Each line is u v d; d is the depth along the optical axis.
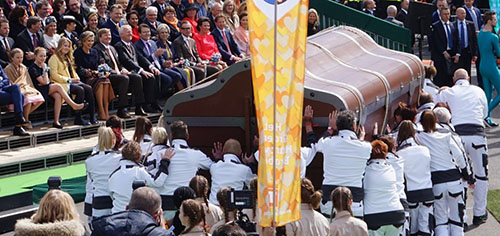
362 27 61.84
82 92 51.06
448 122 42.53
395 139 41.69
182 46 58.56
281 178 23.66
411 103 48.44
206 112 38.88
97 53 53.34
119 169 35.53
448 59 69.12
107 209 36.91
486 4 95.19
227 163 36.59
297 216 24.00
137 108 55.16
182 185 36.38
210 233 30.67
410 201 39.59
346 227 31.55
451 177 41.03
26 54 50.81
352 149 35.50
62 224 23.39
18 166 45.97
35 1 59.19
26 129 49.91
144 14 62.12
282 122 23.42
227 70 38.31
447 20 69.25
